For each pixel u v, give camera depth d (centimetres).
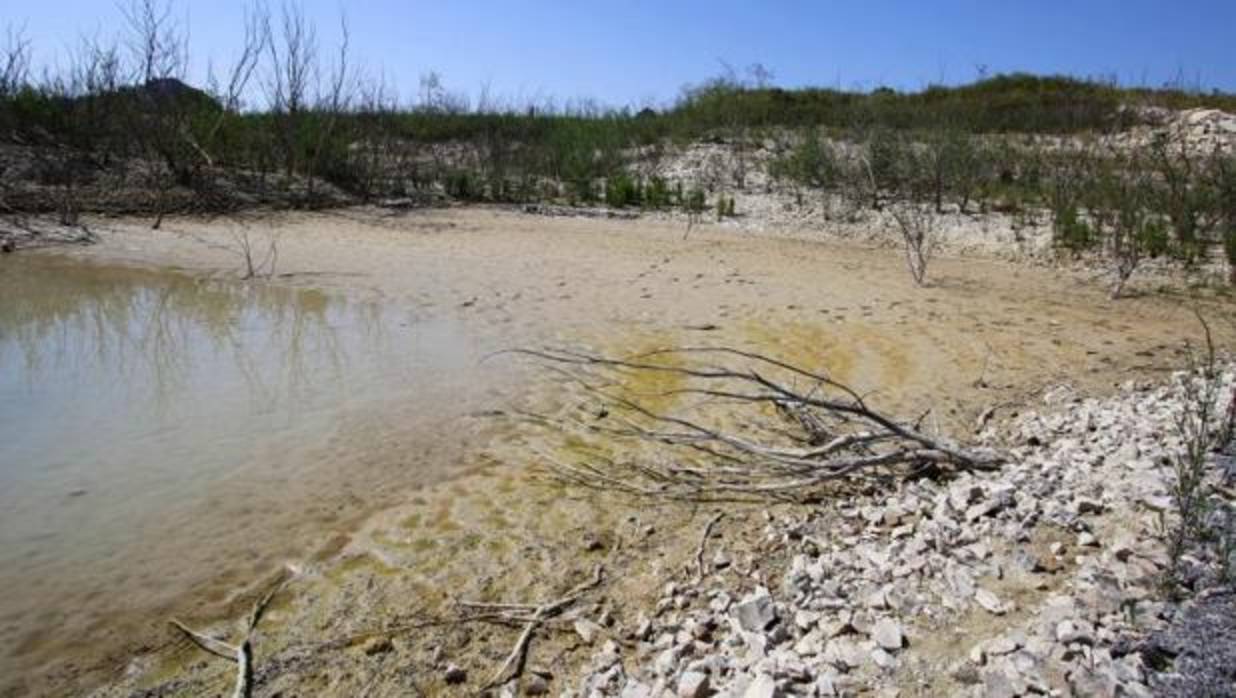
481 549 388
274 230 1193
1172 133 1786
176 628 332
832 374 620
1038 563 332
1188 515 332
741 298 849
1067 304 840
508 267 980
